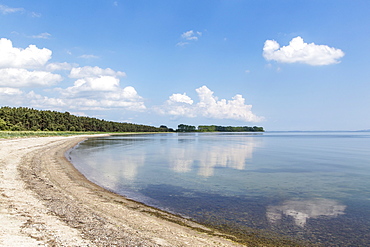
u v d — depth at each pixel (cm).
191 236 936
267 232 1066
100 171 2428
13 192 1285
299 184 2067
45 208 1060
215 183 2022
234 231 1058
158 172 2483
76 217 984
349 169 2939
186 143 7925
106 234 832
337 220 1241
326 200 1598
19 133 8194
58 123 13925
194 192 1716
